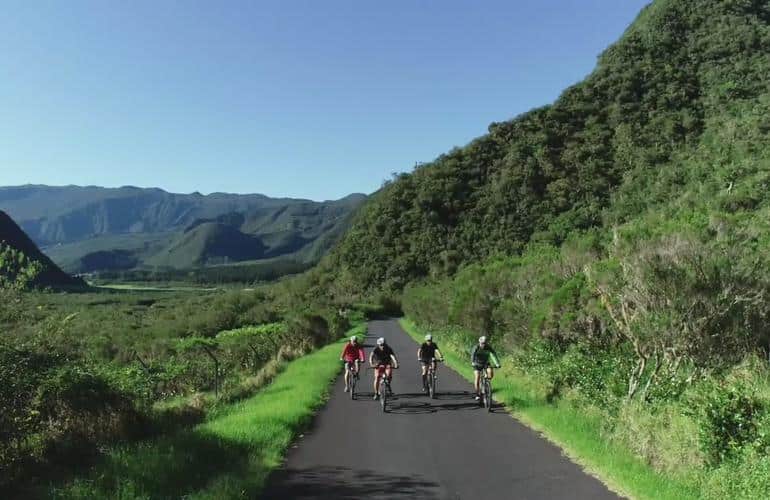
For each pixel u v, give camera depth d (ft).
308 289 326.03
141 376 50.21
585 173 277.44
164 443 29.71
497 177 309.01
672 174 230.89
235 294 319.88
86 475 25.63
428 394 51.57
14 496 23.41
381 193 376.07
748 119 244.01
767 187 152.35
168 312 240.12
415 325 170.91
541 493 24.02
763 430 22.90
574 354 45.88
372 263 317.63
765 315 31.40
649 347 34.01
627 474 25.38
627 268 34.35
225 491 23.26
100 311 196.24
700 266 31.35
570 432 33.68
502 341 66.08
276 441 32.53
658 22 357.61
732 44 323.57
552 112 330.75
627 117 303.48
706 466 24.35
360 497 23.76
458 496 23.81
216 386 51.70
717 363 31.60
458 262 279.08
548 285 60.64
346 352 54.08
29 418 28.17
